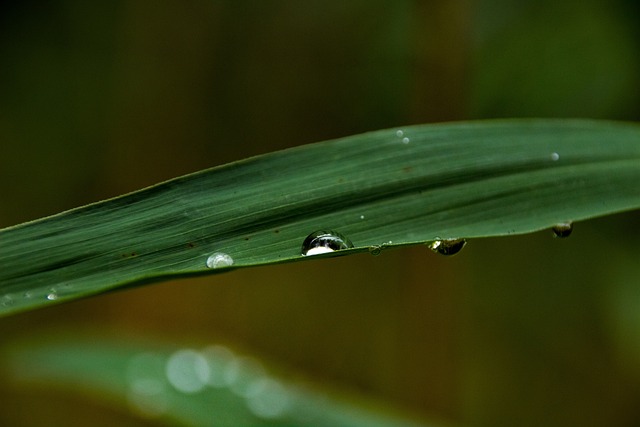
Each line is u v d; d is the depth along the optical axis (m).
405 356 0.33
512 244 0.41
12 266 0.17
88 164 0.46
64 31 0.44
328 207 0.18
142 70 0.45
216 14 0.44
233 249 0.17
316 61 0.43
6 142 0.45
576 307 0.38
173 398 0.23
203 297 0.45
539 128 0.19
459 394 0.32
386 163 0.18
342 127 0.44
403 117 0.41
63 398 0.38
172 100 0.45
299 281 0.46
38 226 0.17
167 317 0.44
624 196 0.18
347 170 0.18
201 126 0.46
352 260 0.46
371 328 0.44
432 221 0.18
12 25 0.44
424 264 0.32
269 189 0.18
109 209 0.17
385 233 0.18
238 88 0.45
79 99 0.45
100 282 0.17
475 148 0.18
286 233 0.18
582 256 0.38
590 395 0.37
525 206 0.18
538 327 0.39
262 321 0.45
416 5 0.30
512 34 0.34
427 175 0.18
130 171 0.46
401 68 0.40
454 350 0.32
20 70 0.45
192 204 0.18
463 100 0.31
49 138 0.46
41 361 0.23
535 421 0.38
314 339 0.44
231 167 0.18
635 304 0.33
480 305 0.40
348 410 0.22
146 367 0.23
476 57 0.34
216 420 0.22
